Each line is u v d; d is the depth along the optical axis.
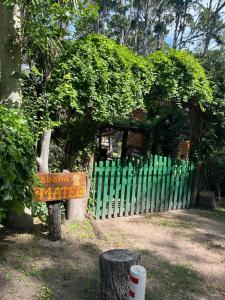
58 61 5.98
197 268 5.40
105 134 12.24
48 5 5.17
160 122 10.12
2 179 4.58
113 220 7.42
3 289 4.27
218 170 10.11
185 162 8.94
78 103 6.05
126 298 3.96
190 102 8.50
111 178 7.46
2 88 5.76
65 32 5.86
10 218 6.05
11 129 4.77
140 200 8.08
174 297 4.49
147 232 6.82
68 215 6.81
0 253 5.16
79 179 5.82
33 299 4.13
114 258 4.00
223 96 8.73
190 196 9.15
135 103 6.84
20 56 5.72
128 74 6.53
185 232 7.02
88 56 6.04
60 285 4.49
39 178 5.43
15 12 5.54
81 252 5.49
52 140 7.19
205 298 4.56
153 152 10.55
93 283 4.60
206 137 9.25
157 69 7.21
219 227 7.59
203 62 9.23
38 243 5.62
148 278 4.90
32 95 6.09
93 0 6.04
